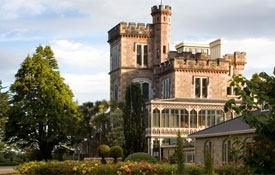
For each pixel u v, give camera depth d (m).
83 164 32.09
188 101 61.78
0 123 50.38
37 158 54.56
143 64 75.12
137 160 38.00
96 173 31.34
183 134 59.62
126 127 49.00
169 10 75.50
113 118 60.44
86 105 62.06
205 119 60.69
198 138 43.16
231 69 75.44
